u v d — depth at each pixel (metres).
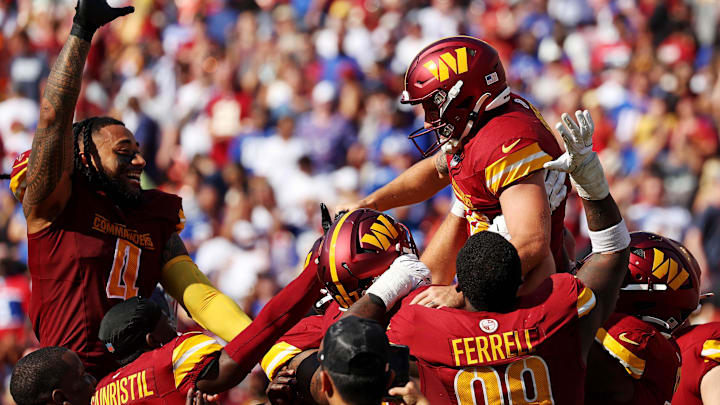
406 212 35.00
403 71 44.97
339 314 12.49
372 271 11.96
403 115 38.94
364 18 47.91
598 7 47.03
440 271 15.16
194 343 12.41
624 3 46.78
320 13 49.66
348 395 9.72
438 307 11.43
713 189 34.91
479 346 11.15
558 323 11.22
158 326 13.02
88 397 12.40
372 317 11.20
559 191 13.24
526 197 12.62
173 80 48.78
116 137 13.95
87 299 13.76
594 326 11.52
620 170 37.88
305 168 39.44
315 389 11.27
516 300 11.38
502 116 13.09
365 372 9.66
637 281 13.69
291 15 50.03
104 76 50.88
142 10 53.06
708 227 34.31
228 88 46.72
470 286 11.20
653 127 38.72
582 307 11.34
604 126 39.62
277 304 12.41
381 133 38.84
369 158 38.84
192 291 14.61
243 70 47.34
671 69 42.97
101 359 13.80
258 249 36.09
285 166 40.78
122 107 48.38
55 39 53.59
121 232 14.09
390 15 48.19
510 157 12.68
